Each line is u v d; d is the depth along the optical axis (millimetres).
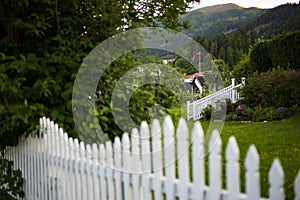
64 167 3021
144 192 2236
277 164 1547
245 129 7539
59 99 3834
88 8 3967
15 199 4004
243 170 3734
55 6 3734
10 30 3836
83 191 2764
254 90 10523
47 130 3293
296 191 1544
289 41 11211
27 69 3586
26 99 3545
